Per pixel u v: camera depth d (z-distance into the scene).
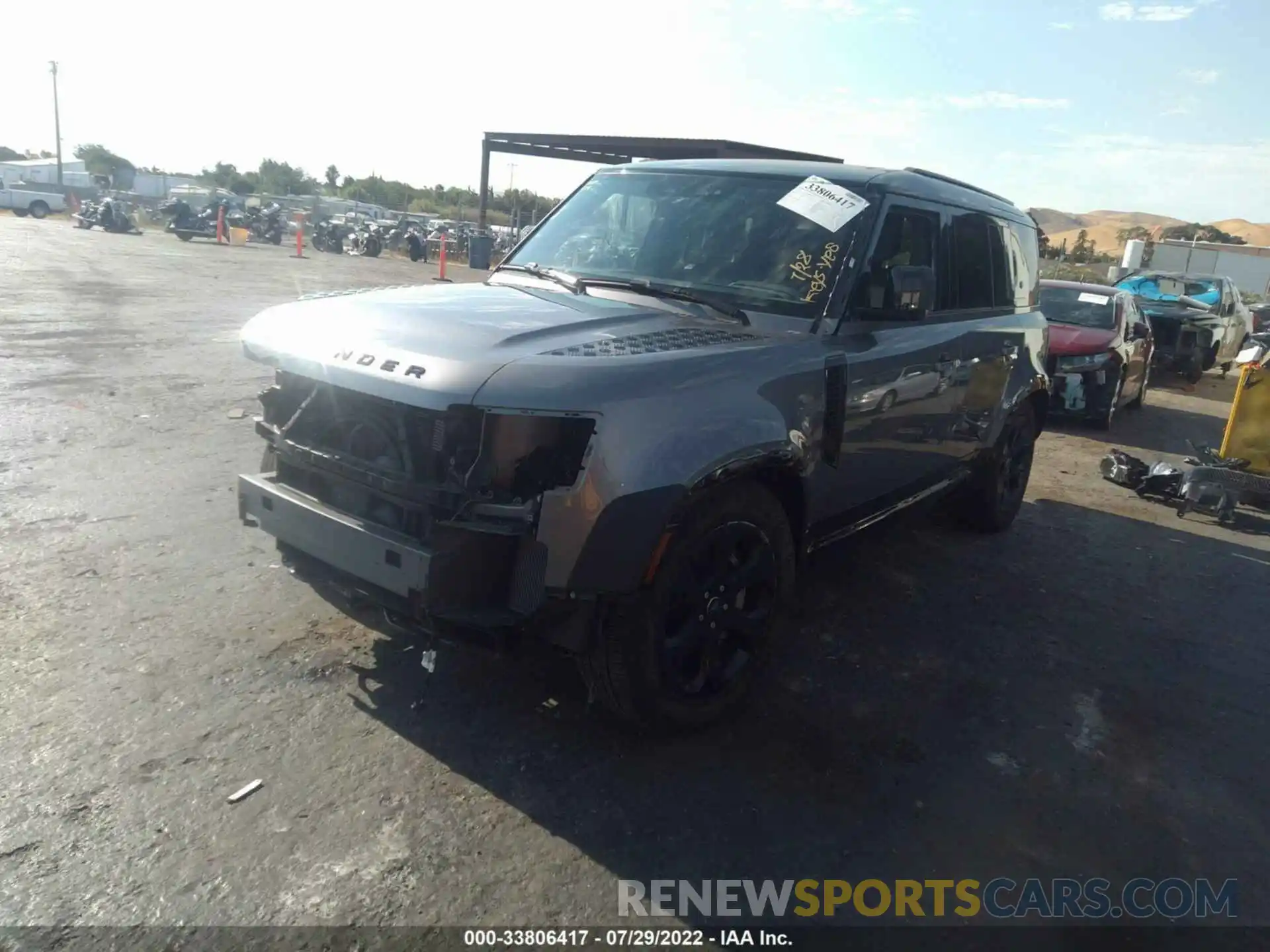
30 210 45.69
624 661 3.24
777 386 3.56
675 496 3.07
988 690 4.27
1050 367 11.12
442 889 2.71
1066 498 7.96
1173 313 16.48
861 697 4.07
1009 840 3.20
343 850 2.82
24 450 6.31
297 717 3.46
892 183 4.56
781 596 3.82
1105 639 4.98
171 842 2.78
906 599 5.26
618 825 3.06
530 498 3.00
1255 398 7.70
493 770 3.27
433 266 31.25
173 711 3.44
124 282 17.06
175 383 8.73
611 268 4.41
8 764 3.06
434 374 2.97
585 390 2.96
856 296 4.15
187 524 5.20
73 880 2.61
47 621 4.00
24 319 11.91
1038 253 6.70
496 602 3.10
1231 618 5.46
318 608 4.31
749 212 4.42
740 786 3.34
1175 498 8.05
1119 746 3.89
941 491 5.46
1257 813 3.50
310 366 3.29
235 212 40.56
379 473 3.19
